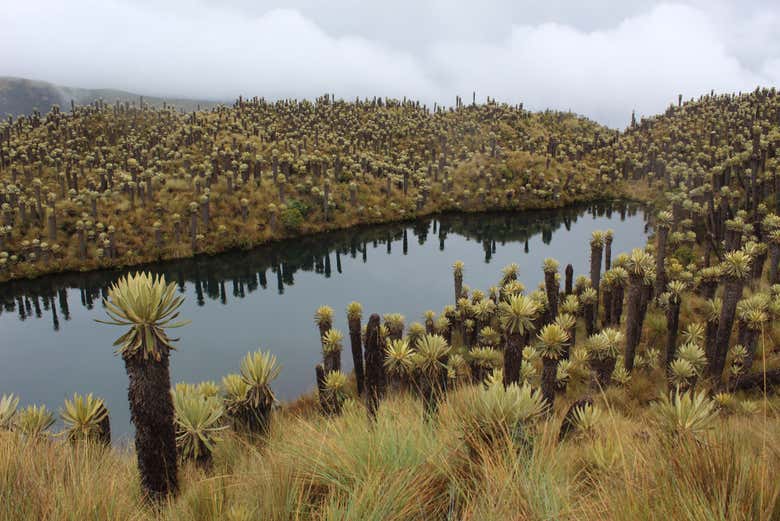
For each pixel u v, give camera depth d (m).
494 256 61.41
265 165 77.38
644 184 91.81
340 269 56.69
